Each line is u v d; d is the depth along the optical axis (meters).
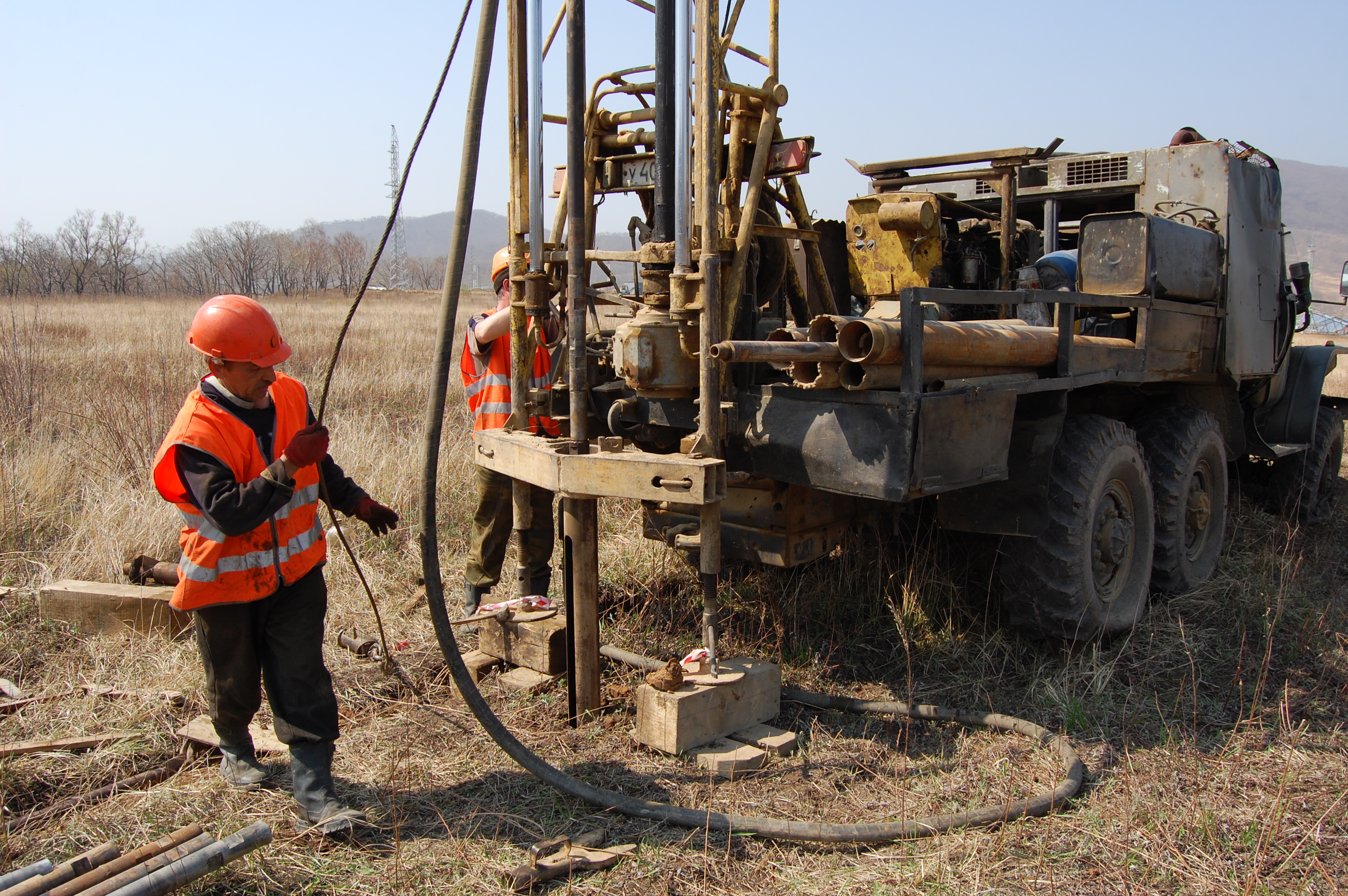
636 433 4.00
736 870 2.59
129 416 7.18
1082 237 4.57
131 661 3.84
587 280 4.02
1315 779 3.10
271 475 2.54
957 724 3.50
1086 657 4.02
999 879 2.54
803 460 3.27
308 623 2.81
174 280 60.88
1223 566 5.28
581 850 2.63
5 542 5.09
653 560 4.91
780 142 3.39
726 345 2.78
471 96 2.53
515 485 3.84
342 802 2.79
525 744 3.29
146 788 3.01
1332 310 32.25
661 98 3.38
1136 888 2.49
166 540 5.02
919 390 3.01
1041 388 3.58
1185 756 3.22
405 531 5.56
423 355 14.39
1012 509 3.76
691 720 3.19
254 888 2.46
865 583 4.60
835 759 3.24
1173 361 4.70
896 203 4.32
